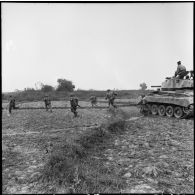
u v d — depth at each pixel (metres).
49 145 8.34
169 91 18.97
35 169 6.04
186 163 6.91
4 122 14.05
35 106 27.69
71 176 5.32
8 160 6.74
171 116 18.11
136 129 12.52
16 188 5.00
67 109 23.23
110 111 18.97
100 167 6.25
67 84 51.56
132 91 50.47
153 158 7.35
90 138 8.91
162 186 5.40
